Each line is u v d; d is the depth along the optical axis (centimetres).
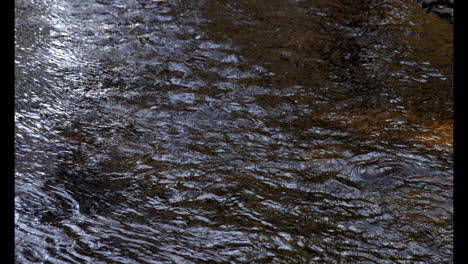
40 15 648
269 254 271
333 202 325
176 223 294
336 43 629
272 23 680
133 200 314
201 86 492
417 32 677
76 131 397
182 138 397
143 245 272
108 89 475
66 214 293
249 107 455
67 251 261
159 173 347
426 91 510
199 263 261
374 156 383
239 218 303
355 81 527
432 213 316
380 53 605
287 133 413
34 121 405
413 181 352
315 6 761
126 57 550
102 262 256
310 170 361
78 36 596
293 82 514
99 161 357
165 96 468
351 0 799
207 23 662
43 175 332
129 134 399
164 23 654
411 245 285
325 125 430
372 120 444
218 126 418
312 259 269
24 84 465
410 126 436
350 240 287
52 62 521
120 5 709
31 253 256
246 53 580
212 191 329
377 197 332
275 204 319
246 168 359
